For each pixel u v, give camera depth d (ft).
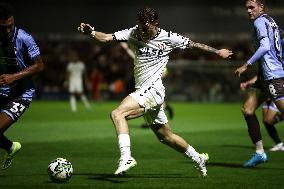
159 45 78.64
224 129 166.61
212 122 191.11
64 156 107.24
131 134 150.82
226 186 76.38
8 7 77.10
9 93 79.87
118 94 323.98
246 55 319.88
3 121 78.84
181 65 320.29
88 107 248.93
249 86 95.04
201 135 149.59
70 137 142.00
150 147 121.70
